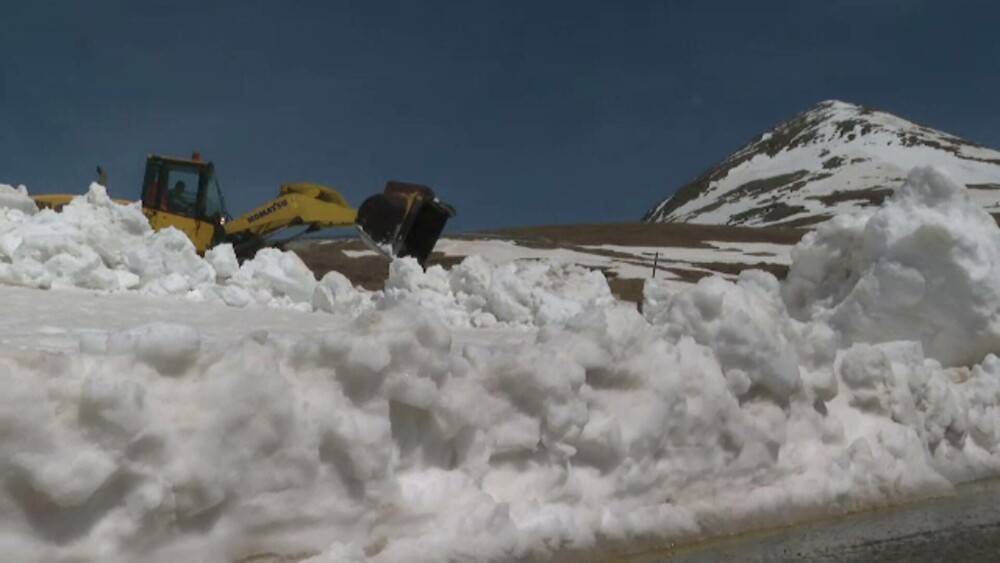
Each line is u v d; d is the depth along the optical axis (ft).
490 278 40.09
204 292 38.60
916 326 25.00
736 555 14.38
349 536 12.02
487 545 12.65
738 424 16.44
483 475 13.50
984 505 18.33
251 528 11.30
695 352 16.38
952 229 24.26
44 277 35.50
